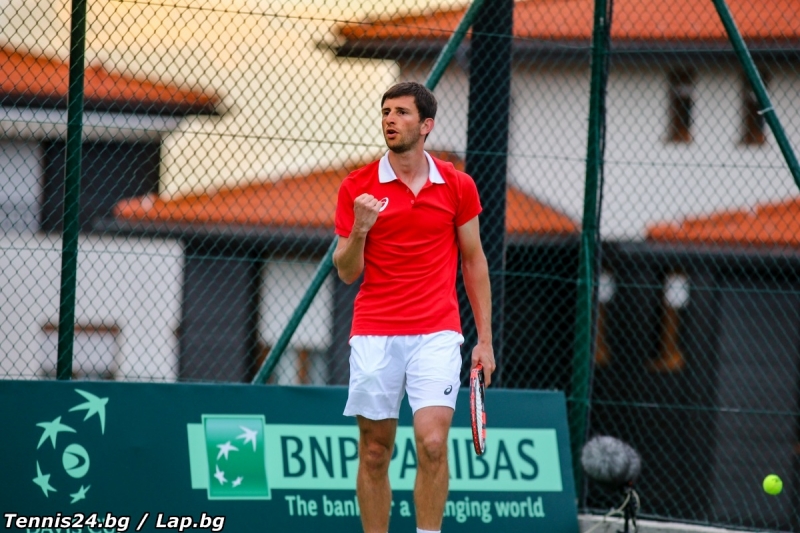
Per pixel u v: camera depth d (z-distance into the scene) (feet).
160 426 58.95
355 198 48.44
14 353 94.22
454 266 50.29
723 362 108.06
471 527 62.34
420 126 48.24
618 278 110.93
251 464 59.88
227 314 87.76
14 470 56.08
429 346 48.60
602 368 111.55
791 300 106.63
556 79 99.86
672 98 108.78
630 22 101.81
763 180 107.65
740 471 105.70
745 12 97.55
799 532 87.25
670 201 109.81
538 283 92.89
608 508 74.84
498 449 64.34
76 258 60.90
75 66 60.18
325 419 61.98
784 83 104.01
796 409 106.32
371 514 50.44
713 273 107.96
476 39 70.03
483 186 70.08
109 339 93.30
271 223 78.89
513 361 99.91
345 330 103.45
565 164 105.40
